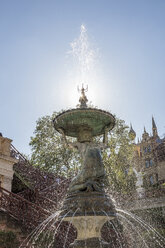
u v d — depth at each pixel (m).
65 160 26.25
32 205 11.91
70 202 7.10
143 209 22.75
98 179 7.46
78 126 8.19
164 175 39.31
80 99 8.64
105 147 8.19
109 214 6.92
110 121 8.21
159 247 15.56
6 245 9.42
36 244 10.51
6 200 11.54
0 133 18.97
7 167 15.66
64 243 10.66
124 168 26.73
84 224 7.04
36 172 17.73
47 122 27.77
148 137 52.16
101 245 6.77
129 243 15.63
